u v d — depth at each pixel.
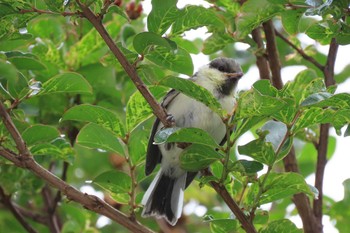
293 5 9.84
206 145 8.23
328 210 12.74
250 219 8.54
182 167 8.52
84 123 12.78
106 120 9.48
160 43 8.65
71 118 9.43
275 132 8.71
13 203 13.22
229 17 11.56
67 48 13.79
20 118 10.77
